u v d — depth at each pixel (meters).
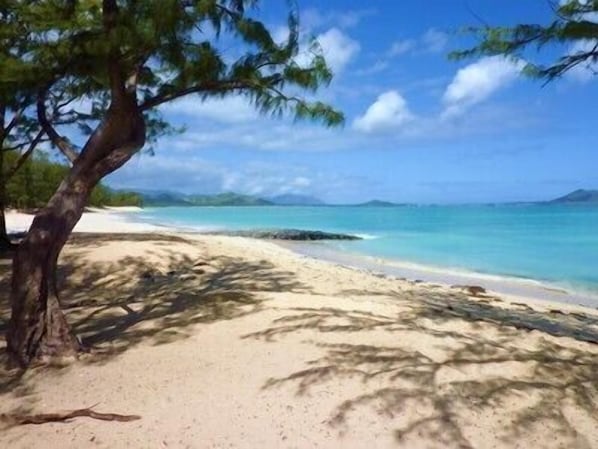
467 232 36.88
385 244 27.58
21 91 8.55
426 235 33.94
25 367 5.53
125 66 6.12
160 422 4.39
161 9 5.52
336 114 6.40
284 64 6.30
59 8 7.15
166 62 6.23
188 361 5.61
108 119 5.98
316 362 5.44
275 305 7.87
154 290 9.95
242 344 6.08
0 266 11.53
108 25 5.81
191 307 7.86
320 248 25.06
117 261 12.00
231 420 4.41
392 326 6.84
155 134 13.34
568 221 52.69
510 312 10.25
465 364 5.46
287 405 4.61
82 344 6.08
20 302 5.66
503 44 5.65
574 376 5.37
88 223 33.66
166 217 59.22
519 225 45.81
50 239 5.77
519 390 4.91
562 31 5.21
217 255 14.59
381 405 4.56
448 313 8.37
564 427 4.37
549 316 10.18
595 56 5.48
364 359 5.52
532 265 19.42
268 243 26.45
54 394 4.91
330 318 7.07
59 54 6.99
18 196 41.09
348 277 13.24
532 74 5.81
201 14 5.85
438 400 4.64
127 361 5.66
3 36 7.48
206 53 6.21
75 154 6.18
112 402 4.73
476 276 16.72
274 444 4.09
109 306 8.36
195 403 4.68
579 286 15.12
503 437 4.19
